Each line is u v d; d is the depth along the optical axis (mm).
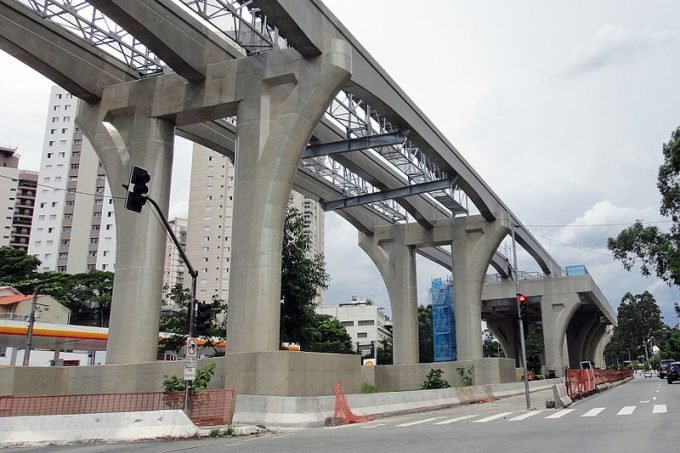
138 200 15734
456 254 48812
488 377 43531
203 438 15336
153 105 28234
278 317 24281
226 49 29078
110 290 79000
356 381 25234
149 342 25891
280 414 18953
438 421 18969
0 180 115375
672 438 11523
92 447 13805
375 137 34125
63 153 104000
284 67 26000
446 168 39562
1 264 77938
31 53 26078
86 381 24047
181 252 18203
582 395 28656
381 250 52062
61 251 100250
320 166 40531
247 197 25172
